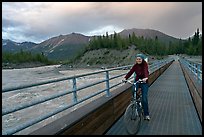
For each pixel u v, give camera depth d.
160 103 8.73
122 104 7.08
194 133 5.25
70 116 4.07
